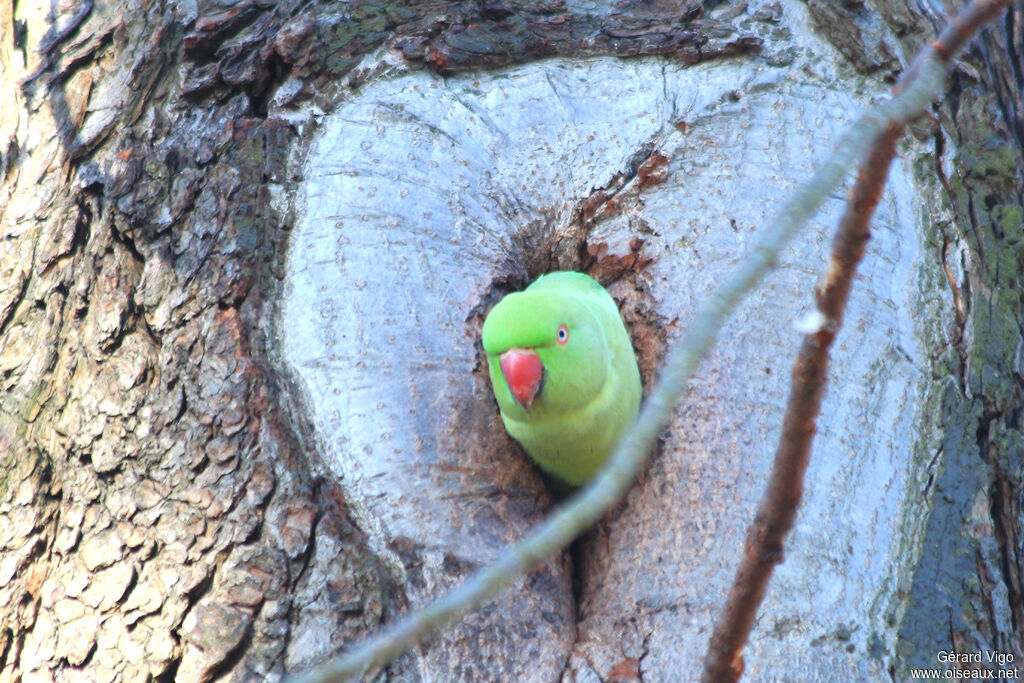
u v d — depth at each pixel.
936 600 4.95
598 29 6.61
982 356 5.61
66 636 5.04
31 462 5.59
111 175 6.02
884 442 5.36
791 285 5.81
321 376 5.51
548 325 5.46
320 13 6.41
